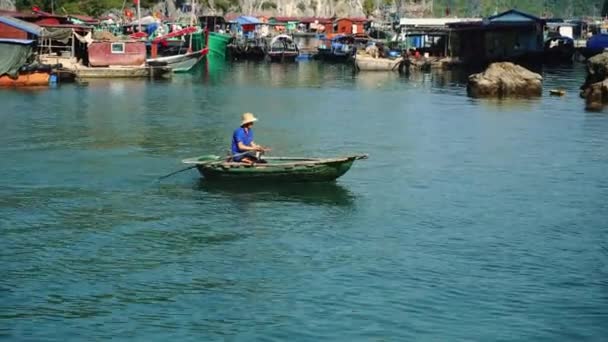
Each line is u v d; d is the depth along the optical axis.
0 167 29.48
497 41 98.56
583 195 25.75
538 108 50.25
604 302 16.58
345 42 122.62
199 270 18.36
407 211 23.61
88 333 15.02
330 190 26.05
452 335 14.93
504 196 25.55
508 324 15.45
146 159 31.34
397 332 15.02
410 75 83.00
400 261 19.03
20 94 56.12
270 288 17.22
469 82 60.12
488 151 33.72
